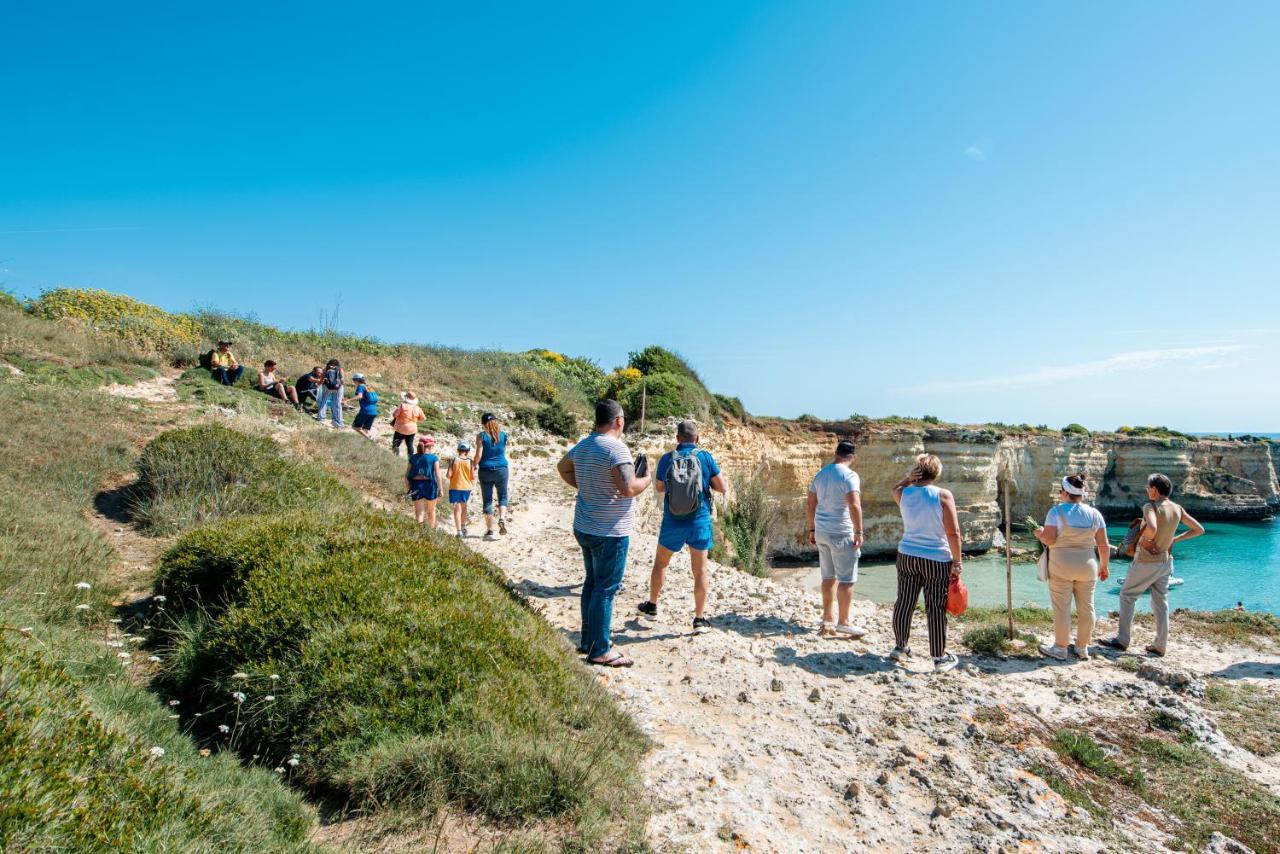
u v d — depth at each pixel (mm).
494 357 34500
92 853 2229
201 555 5848
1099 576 7043
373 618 4523
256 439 10836
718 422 29047
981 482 35156
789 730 4941
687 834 3332
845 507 7191
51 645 4086
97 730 2926
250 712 3922
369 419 18391
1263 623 9078
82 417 11508
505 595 5938
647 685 5480
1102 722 5664
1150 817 4340
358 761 3453
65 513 7871
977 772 4520
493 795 3250
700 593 6922
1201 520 47719
